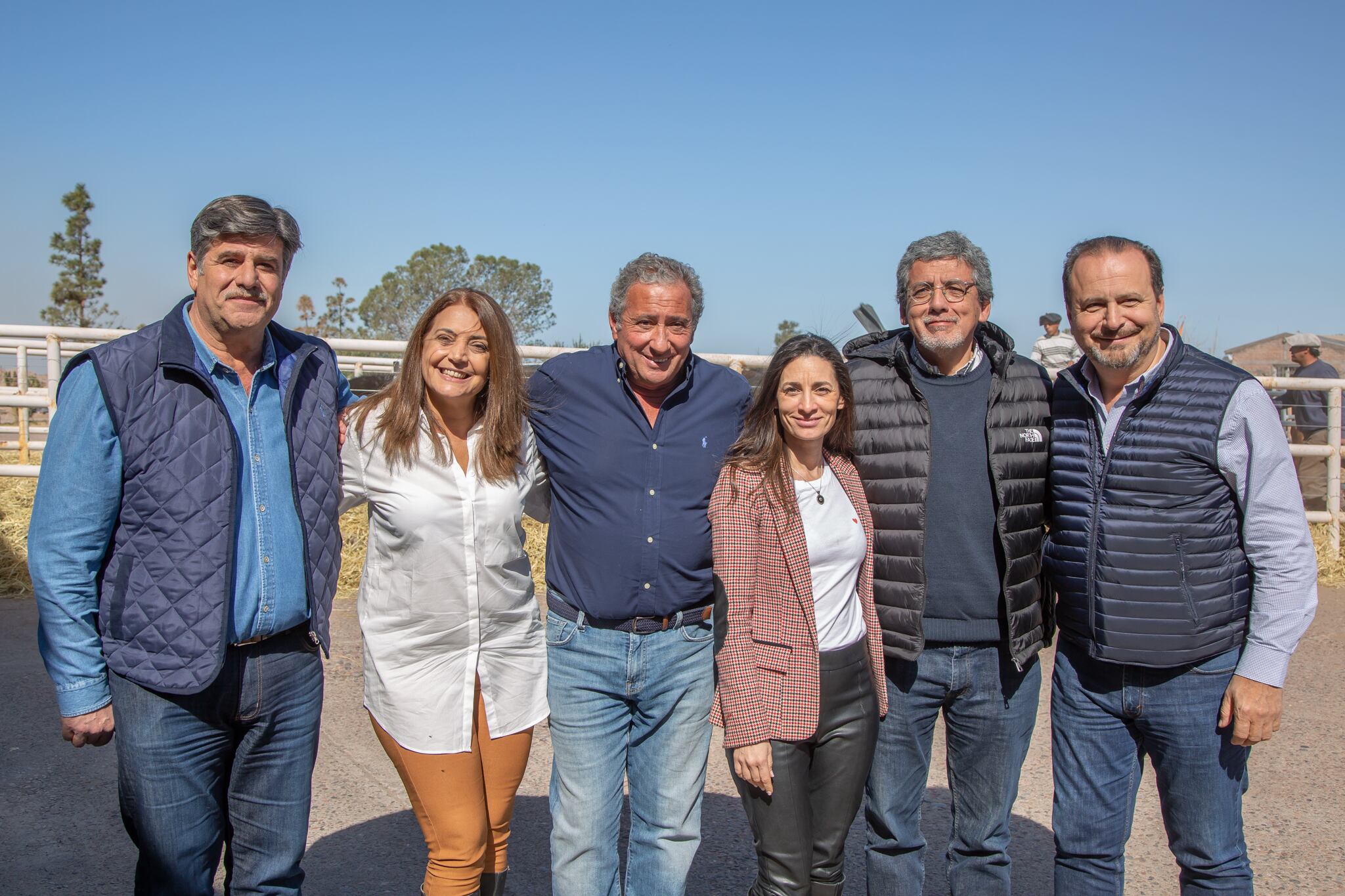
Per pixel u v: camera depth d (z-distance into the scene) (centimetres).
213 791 243
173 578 228
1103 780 274
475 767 266
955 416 285
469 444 266
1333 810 393
